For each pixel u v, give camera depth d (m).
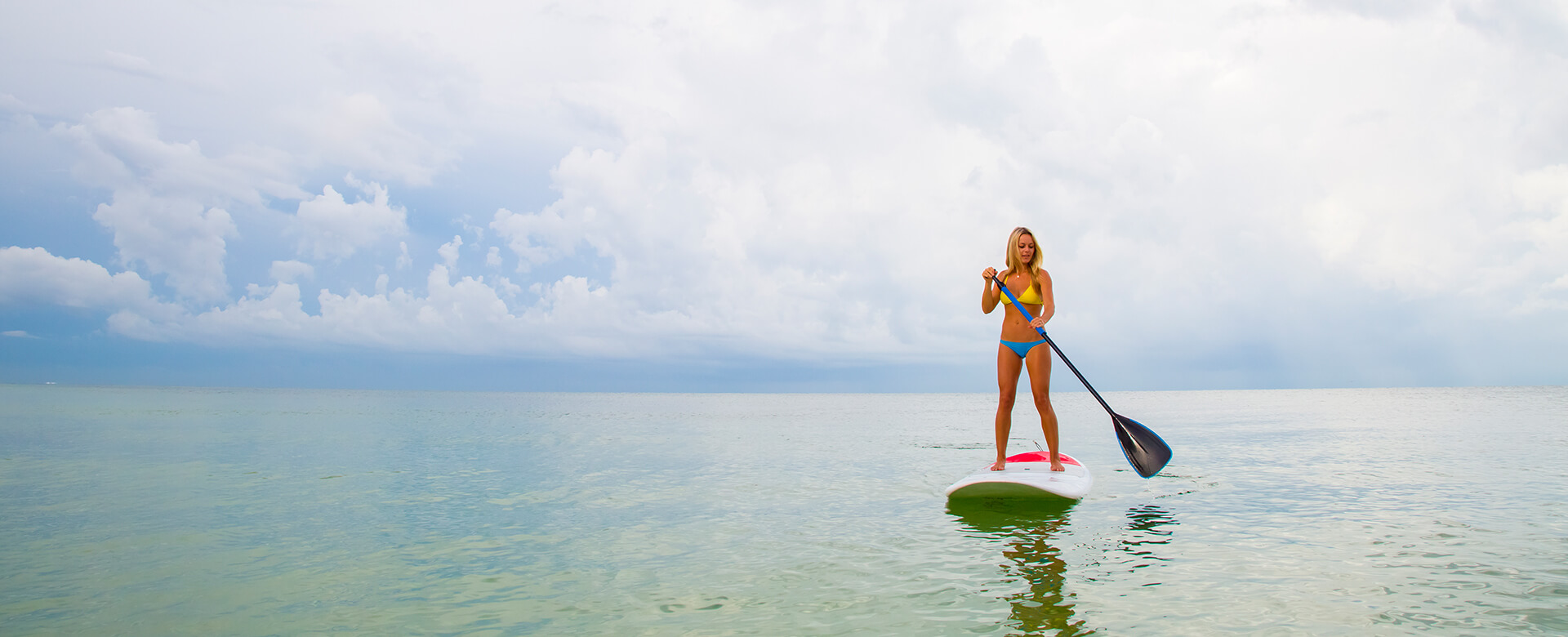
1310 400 30.86
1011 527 4.29
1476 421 13.26
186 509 4.99
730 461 7.89
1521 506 4.73
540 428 13.62
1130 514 4.61
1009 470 5.65
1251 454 8.02
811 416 19.91
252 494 5.62
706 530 4.30
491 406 27.78
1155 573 3.26
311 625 2.71
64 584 3.22
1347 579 3.13
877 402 38.75
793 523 4.47
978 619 2.70
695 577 3.30
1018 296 5.59
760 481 6.34
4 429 11.82
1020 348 5.56
